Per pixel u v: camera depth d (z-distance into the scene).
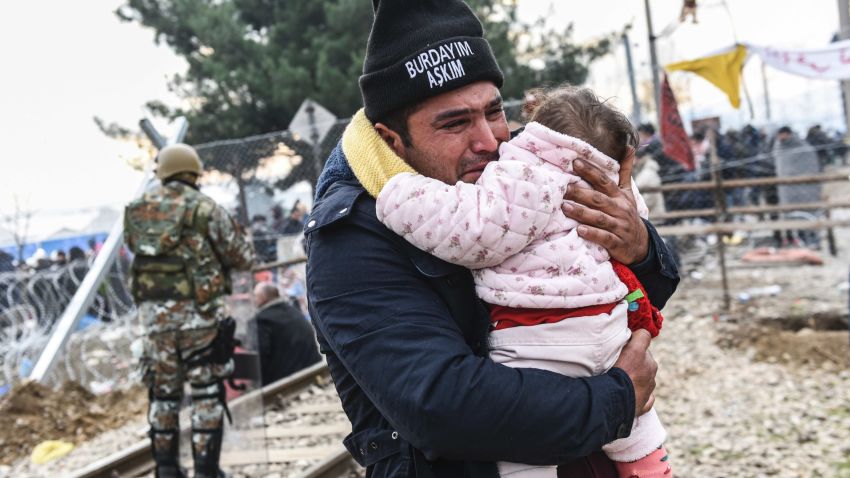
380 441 1.57
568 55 21.28
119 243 7.35
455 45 1.53
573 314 1.54
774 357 6.74
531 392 1.39
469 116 1.56
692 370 6.67
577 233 1.58
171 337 4.12
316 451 5.05
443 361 1.39
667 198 11.23
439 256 1.50
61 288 9.22
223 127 18.27
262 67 18.19
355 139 1.61
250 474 4.55
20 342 8.06
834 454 4.69
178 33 19.66
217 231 4.17
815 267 10.78
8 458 5.92
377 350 1.43
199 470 4.14
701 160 11.16
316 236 1.56
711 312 8.64
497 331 1.57
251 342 4.59
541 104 1.78
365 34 18.25
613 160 1.65
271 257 8.56
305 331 6.93
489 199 1.48
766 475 4.52
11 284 8.38
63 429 6.40
